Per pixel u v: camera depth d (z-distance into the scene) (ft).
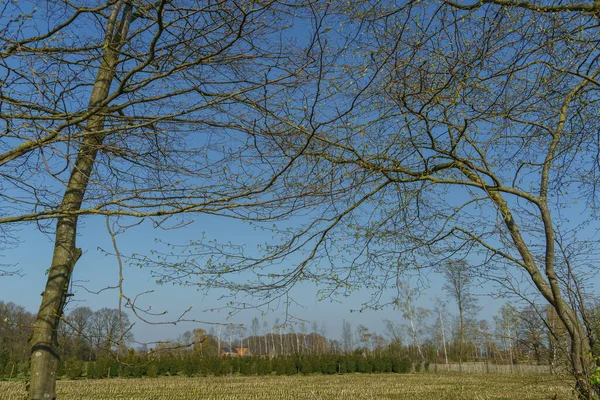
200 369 145.38
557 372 16.37
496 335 17.12
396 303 19.97
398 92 15.15
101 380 121.29
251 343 229.66
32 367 12.72
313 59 13.07
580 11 16.42
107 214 11.76
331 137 14.73
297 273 17.37
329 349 223.10
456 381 106.63
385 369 162.40
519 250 19.12
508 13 14.87
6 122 11.96
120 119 12.98
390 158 17.72
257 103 13.06
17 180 13.57
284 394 87.97
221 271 15.30
